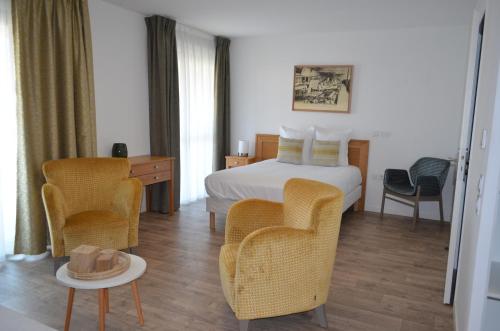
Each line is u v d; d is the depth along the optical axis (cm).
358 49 507
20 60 304
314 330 227
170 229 415
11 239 324
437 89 471
